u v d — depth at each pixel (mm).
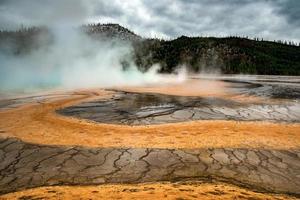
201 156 8156
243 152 8516
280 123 12195
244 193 6055
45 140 9562
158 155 8211
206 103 17375
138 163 7707
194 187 6301
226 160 7930
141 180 6750
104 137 9875
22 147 8898
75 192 6035
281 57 142250
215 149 8688
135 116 13297
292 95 22250
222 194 5906
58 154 8312
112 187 6328
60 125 11547
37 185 6539
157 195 5754
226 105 16641
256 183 6703
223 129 10961
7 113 14078
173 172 7184
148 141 9414
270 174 7195
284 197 6043
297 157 8305
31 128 11070
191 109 15133
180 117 13094
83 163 7719
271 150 8742
